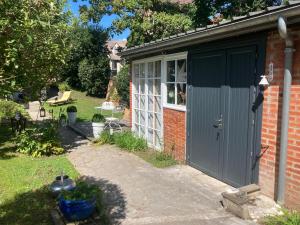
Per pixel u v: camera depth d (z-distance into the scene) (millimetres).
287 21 4438
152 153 9242
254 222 4684
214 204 5480
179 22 17906
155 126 9664
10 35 3158
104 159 8695
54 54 5516
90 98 27750
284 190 4992
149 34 19094
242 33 5371
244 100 5789
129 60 11344
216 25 5328
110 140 10773
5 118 15211
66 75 29953
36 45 4664
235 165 6098
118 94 22547
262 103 5387
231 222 4746
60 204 4758
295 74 4770
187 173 7219
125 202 5613
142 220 4867
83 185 5273
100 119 11773
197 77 7191
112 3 19141
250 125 5668
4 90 3408
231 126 6156
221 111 6406
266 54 5254
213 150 6754
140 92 10781
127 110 17094
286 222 4477
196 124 7344
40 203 5492
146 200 5703
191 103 7492
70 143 11016
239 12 16328
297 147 4785
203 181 6656
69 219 4637
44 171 7406
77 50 28344
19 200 5633
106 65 28625
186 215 5047
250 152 5695
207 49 6711
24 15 3129
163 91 8938
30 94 7387
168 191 6133
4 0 2998
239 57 5855
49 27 3703
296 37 4699
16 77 3580
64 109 21359
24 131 9773
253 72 5531
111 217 4980
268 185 5340
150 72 9898
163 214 5094
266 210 4902
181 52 7770
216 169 6691
